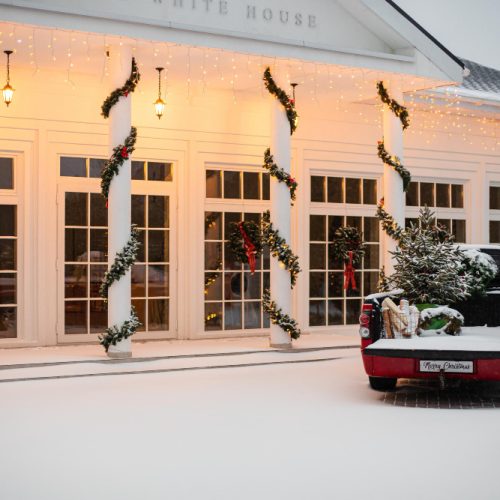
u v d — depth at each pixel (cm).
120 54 1117
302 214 1492
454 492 540
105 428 740
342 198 1548
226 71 1262
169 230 1370
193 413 809
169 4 1127
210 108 1402
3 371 1039
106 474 588
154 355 1151
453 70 1356
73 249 1288
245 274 1436
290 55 1192
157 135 1355
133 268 1339
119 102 1125
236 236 1416
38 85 1261
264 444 677
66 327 1282
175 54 1155
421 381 1024
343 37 1287
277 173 1243
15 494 539
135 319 1131
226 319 1416
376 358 870
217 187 1416
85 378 1025
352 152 1549
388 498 528
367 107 1567
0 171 1244
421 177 1670
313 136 1509
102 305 1309
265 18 1209
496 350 841
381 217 1369
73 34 1052
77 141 1289
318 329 1502
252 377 1038
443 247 1022
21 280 1251
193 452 651
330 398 896
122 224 1124
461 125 1722
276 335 1250
